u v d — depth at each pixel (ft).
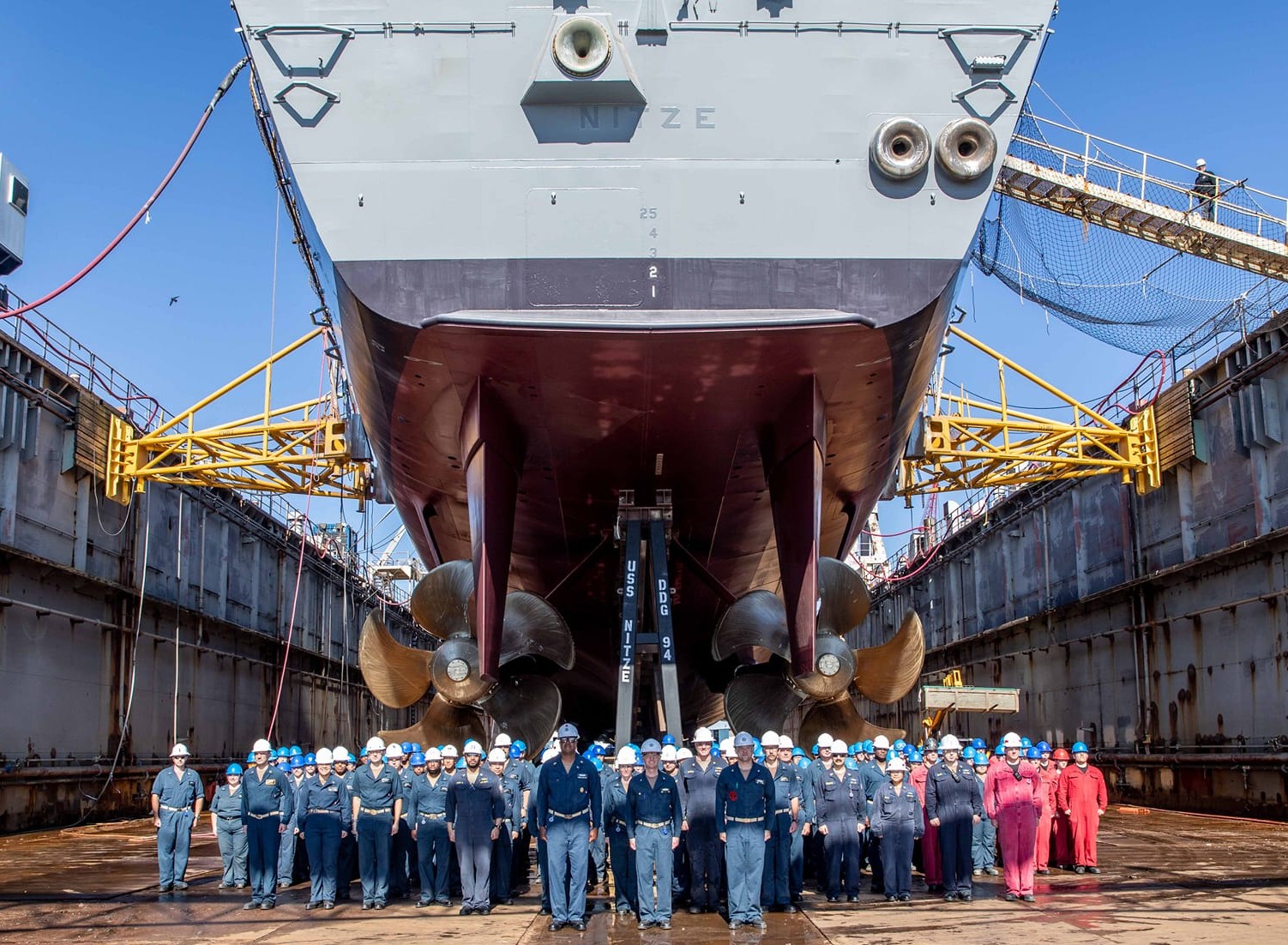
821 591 51.31
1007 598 114.21
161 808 39.55
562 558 54.44
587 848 30.25
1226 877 39.96
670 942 27.55
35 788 66.28
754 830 29.99
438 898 34.88
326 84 38.50
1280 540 65.62
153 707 84.12
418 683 56.49
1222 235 80.28
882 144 38.27
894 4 39.11
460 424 44.57
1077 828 41.57
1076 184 80.64
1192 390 77.77
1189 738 77.25
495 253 38.14
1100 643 92.17
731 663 62.03
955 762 35.12
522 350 38.91
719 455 45.78
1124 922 30.01
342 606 143.74
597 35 37.42
